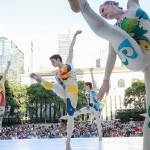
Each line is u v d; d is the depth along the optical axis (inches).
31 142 382.6
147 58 113.7
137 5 124.0
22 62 4274.1
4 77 321.1
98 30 107.1
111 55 127.7
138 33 117.4
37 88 2632.9
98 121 378.9
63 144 326.3
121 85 3476.9
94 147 270.1
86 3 101.6
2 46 3993.6
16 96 2474.2
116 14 124.6
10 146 313.0
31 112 2699.3
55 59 256.2
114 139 418.9
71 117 248.2
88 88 370.6
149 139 109.7
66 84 250.2
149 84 113.0
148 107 112.1
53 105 2901.1
